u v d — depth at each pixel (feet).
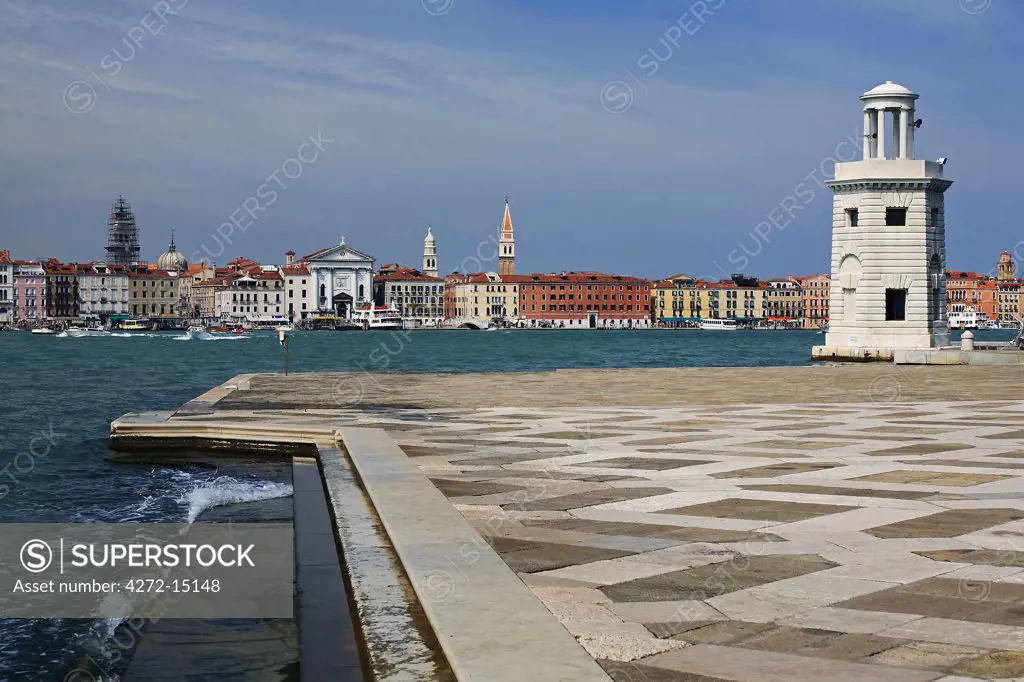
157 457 78.13
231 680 27.81
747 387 122.42
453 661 22.21
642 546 33.55
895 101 278.67
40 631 35.50
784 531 35.70
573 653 22.54
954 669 21.93
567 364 334.85
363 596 28.27
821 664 22.26
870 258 277.64
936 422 75.97
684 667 22.16
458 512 39.01
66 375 273.95
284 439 73.67
